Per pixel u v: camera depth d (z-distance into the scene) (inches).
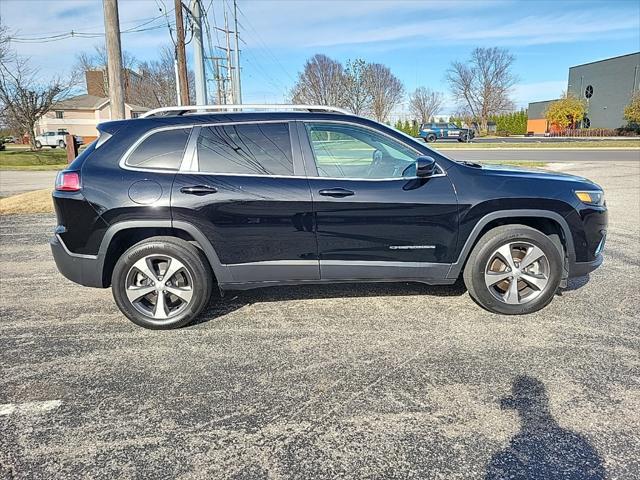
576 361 125.0
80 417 103.7
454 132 1702.8
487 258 151.9
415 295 175.2
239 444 94.3
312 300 171.9
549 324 148.6
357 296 175.2
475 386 113.9
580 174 590.9
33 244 270.7
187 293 148.3
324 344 137.3
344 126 149.7
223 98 1537.9
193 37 728.3
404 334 142.9
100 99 2470.5
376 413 104.0
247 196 142.2
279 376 120.0
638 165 706.2
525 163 756.6
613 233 272.4
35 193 446.6
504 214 149.6
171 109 154.7
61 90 1501.0
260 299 174.1
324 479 84.7
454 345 135.3
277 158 146.3
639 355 127.8
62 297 181.0
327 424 100.4
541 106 2434.8
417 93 2859.3
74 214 142.3
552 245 151.9
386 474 85.6
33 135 1533.0
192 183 141.7
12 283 198.7
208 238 143.4
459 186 148.9
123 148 145.1
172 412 105.5
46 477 85.5
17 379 119.8
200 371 123.1
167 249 144.9
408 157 151.2
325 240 146.6
